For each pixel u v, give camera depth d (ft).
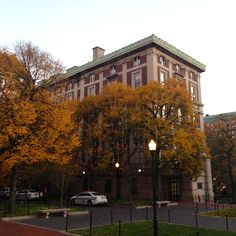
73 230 58.70
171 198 146.72
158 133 113.19
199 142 119.96
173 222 72.18
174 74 162.09
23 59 86.99
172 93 120.26
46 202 134.72
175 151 113.09
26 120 75.15
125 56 163.43
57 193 175.11
